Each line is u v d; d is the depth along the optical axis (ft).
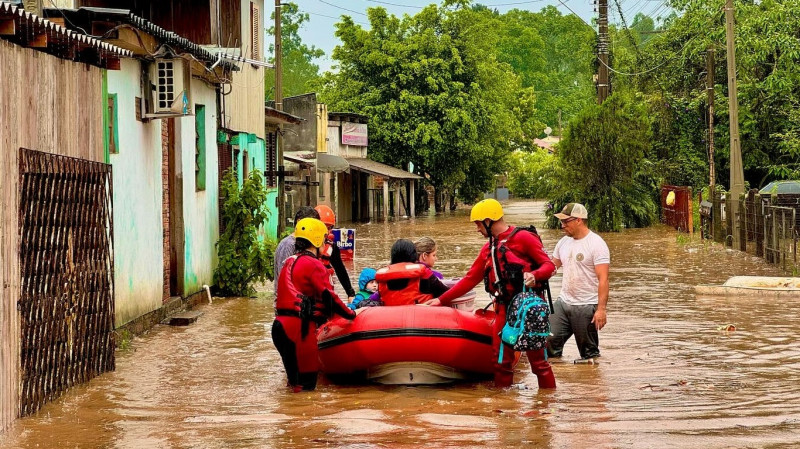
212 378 32.76
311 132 124.26
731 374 32.19
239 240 58.49
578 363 34.60
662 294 55.98
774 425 24.61
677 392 29.30
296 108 124.36
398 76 176.96
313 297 30.48
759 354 36.01
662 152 144.97
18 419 26.50
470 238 111.34
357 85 179.93
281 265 33.42
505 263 29.94
